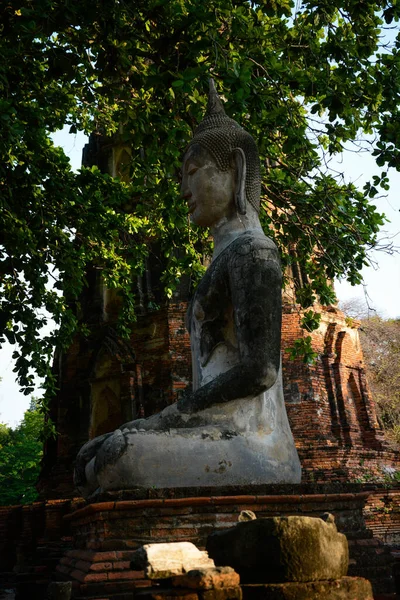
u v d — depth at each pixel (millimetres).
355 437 18625
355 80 9164
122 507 3971
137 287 18703
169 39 8016
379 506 16250
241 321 4777
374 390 32594
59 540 13219
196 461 4445
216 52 7645
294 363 18219
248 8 8953
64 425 18844
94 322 19406
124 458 4355
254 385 4641
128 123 8945
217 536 3006
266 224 11172
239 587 2551
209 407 4676
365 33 9016
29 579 6348
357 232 10531
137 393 17812
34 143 9172
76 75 8375
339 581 2705
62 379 19500
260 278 4828
